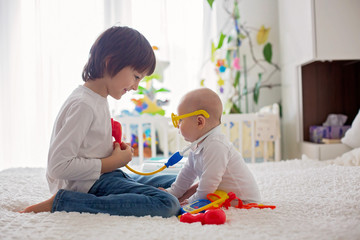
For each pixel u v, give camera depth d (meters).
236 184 1.04
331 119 2.38
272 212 0.89
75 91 1.03
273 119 2.35
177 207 0.93
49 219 0.79
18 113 2.68
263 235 0.69
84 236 0.69
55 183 1.04
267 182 1.37
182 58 2.73
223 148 1.02
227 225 0.78
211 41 2.69
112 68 0.98
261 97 2.91
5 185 1.21
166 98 2.70
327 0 2.16
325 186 1.21
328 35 2.16
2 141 2.65
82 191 0.98
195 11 2.76
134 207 0.88
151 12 2.71
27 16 2.72
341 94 2.47
